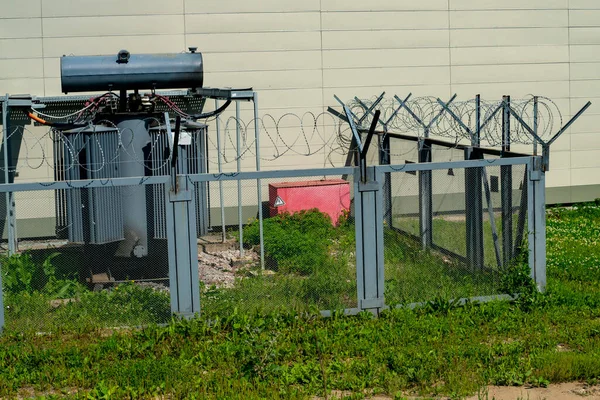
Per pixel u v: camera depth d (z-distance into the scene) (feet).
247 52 183.21
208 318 109.91
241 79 183.42
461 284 121.49
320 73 187.11
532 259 120.06
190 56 141.18
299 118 186.39
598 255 150.20
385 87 190.80
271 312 111.75
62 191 124.47
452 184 133.59
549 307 116.37
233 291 114.32
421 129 178.40
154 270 120.26
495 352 99.55
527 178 118.42
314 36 186.19
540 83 200.23
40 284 115.14
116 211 122.01
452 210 132.57
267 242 123.75
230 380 90.74
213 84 182.19
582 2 201.26
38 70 174.40
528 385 91.35
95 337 106.52
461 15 194.18
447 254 130.21
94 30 176.04
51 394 89.20
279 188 174.29
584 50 202.18
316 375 92.79
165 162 127.13
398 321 111.34
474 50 195.42
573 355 96.99
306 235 127.44
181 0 179.22
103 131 130.62
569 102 202.28
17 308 109.50
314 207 170.40
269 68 184.44
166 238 119.14
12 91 173.68
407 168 114.11
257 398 85.71
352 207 175.32
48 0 173.88
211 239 165.89
